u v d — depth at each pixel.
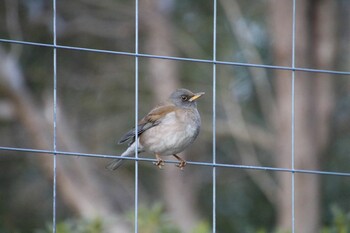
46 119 19.06
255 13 19.77
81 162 19.23
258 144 19.52
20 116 18.86
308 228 18.44
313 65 18.88
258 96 19.44
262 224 19.22
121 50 19.72
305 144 18.64
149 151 11.05
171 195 19.44
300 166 18.62
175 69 19.69
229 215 19.20
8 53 19.27
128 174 19.55
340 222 11.94
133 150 11.09
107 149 19.12
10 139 19.31
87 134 19.27
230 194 19.39
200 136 19.20
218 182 19.55
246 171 19.52
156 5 19.89
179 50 19.81
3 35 19.03
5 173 19.20
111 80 19.45
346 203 19.08
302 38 18.58
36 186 19.09
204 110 19.22
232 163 19.55
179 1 20.02
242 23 19.03
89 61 19.62
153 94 19.53
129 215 12.08
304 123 18.70
